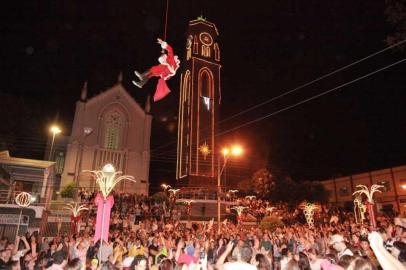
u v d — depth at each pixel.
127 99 51.84
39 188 31.12
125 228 24.58
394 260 2.94
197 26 55.38
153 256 10.52
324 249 12.08
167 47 8.23
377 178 44.28
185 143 49.16
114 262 8.76
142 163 49.59
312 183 47.72
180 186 47.50
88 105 49.38
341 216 33.28
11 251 8.95
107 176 10.80
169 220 30.11
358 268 3.62
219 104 51.75
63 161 49.47
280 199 46.44
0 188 27.05
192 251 7.45
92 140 47.72
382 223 19.22
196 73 51.62
